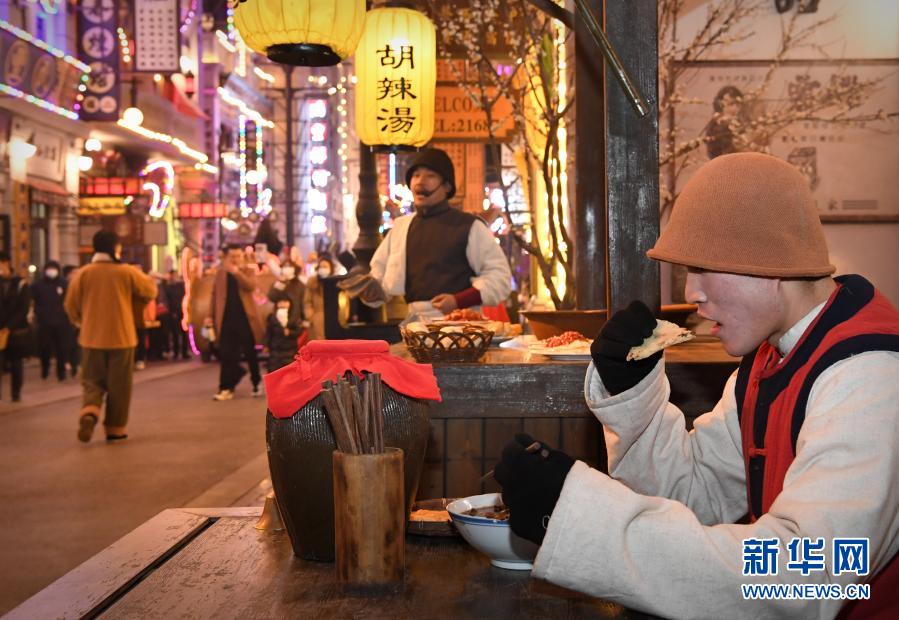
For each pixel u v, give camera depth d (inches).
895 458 47.6
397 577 58.9
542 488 50.4
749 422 60.6
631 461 65.3
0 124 690.8
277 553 67.5
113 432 316.8
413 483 67.9
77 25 745.0
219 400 437.4
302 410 63.6
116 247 317.7
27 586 157.3
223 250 447.5
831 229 249.9
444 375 109.9
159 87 998.4
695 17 245.9
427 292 182.9
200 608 55.7
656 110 108.9
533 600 56.8
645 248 109.5
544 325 135.7
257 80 1556.3
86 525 199.5
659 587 48.1
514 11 219.6
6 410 402.3
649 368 61.1
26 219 735.7
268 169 1667.1
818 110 246.8
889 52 246.1
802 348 54.7
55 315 553.6
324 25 144.5
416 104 218.5
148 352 744.3
